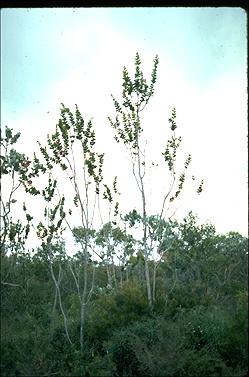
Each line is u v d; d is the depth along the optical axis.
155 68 20.64
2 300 18.02
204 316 15.07
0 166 18.64
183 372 13.08
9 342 14.86
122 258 26.12
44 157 18.00
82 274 24.30
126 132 20.58
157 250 20.47
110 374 13.77
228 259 28.47
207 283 23.08
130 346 14.30
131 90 20.58
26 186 18.08
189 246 30.05
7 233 19.34
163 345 12.90
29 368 13.41
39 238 17.86
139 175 20.62
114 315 16.72
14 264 19.84
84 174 17.98
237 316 13.59
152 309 17.41
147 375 13.76
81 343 15.95
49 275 23.41
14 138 18.92
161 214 20.88
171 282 24.22
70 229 18.14
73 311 19.00
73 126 18.17
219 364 12.97
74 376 13.91
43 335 15.68
